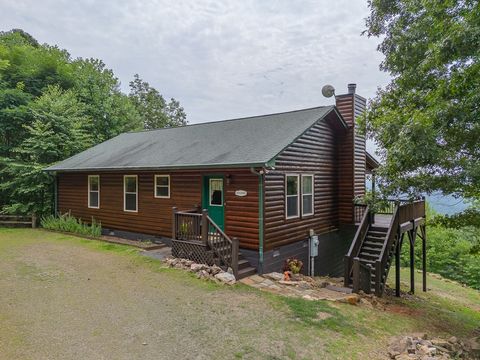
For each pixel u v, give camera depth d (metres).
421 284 13.86
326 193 11.86
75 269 8.26
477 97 5.62
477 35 5.23
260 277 8.23
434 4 6.34
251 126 11.73
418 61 8.46
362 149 13.06
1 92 16.73
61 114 16.70
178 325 5.21
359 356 4.54
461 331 7.07
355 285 7.59
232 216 9.20
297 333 5.11
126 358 4.18
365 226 9.75
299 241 10.20
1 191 16.25
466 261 18.41
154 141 13.62
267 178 8.76
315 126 11.20
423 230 12.11
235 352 4.43
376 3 10.78
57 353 4.26
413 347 4.79
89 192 13.49
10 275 7.67
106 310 5.73
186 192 10.31
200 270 7.92
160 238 11.10
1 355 4.16
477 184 6.78
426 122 6.28
